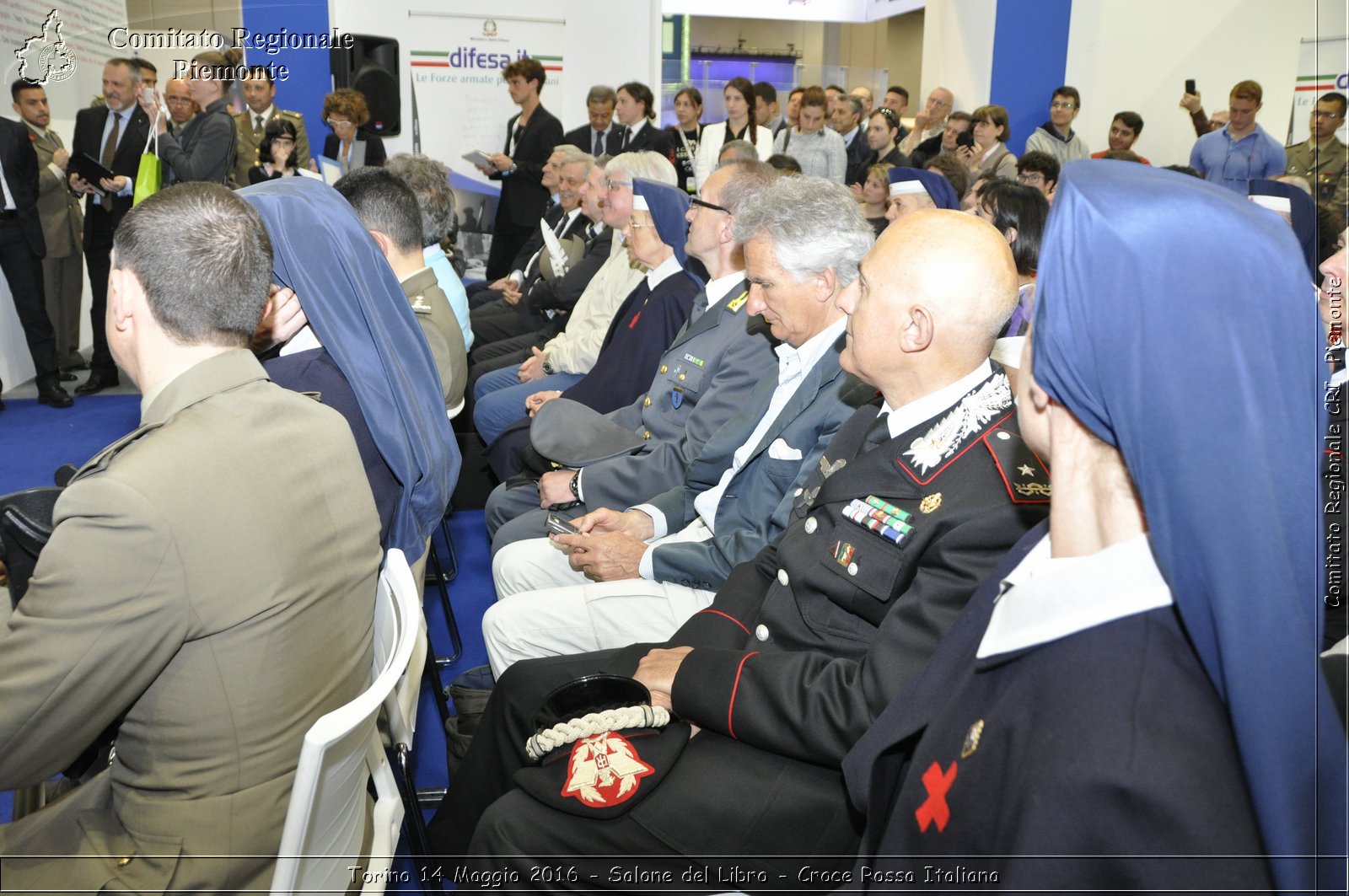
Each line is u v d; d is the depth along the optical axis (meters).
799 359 1.88
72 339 5.57
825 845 1.21
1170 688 0.62
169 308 1.14
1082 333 0.59
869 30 10.22
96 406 5.05
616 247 3.69
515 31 7.12
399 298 1.71
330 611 1.18
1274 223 0.56
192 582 1.01
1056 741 0.64
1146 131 7.18
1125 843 0.60
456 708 1.94
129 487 0.99
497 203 7.32
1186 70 6.75
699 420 2.23
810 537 1.41
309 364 1.61
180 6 6.16
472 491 3.71
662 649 1.50
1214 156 5.52
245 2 6.35
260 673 1.08
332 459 1.21
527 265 5.23
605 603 1.86
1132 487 0.67
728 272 2.45
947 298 1.26
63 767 1.06
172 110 5.20
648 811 1.22
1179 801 0.59
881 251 1.31
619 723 1.28
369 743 1.29
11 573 1.22
